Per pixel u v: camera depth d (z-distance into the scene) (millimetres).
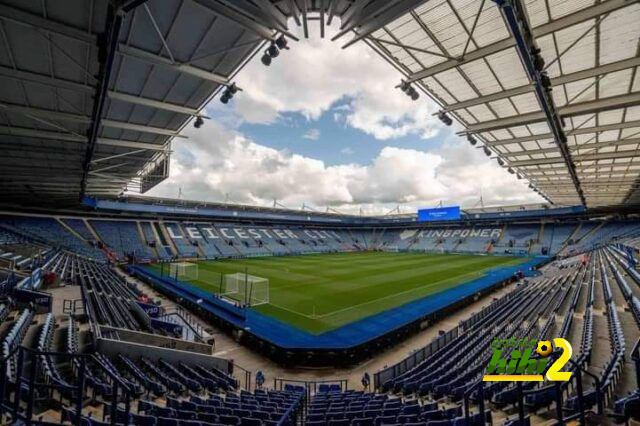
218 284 24844
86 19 7953
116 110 13453
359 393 9008
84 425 4684
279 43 9484
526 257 47344
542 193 36000
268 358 12797
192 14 8664
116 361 10016
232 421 5809
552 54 9930
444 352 11461
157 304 18406
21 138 15102
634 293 15711
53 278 17844
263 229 62656
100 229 43625
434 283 26031
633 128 14602
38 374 6816
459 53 10164
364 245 72438
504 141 16281
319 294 21812
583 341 9289
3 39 8625
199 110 13891
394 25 9625
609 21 8453
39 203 37312
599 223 51938
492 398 7039
